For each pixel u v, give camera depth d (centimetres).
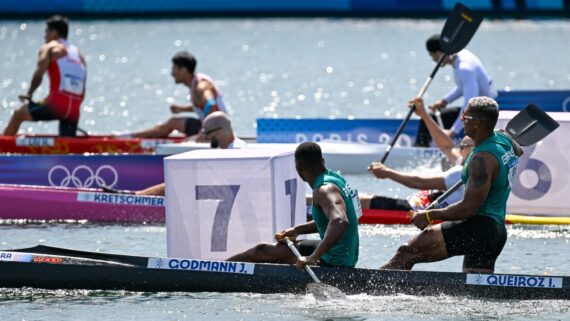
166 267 3089
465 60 5281
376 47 13800
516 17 17550
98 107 8612
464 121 2941
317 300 2980
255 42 14600
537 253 3700
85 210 4400
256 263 3041
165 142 5834
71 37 15238
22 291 3122
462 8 4459
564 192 4188
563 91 5922
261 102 8950
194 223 3198
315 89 9794
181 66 5584
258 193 3156
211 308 2919
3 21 17350
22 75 10912
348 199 2953
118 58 12688
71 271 3114
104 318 2841
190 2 18138
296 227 3044
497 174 2912
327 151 5559
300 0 18062
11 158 4728
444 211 2938
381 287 2969
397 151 5525
